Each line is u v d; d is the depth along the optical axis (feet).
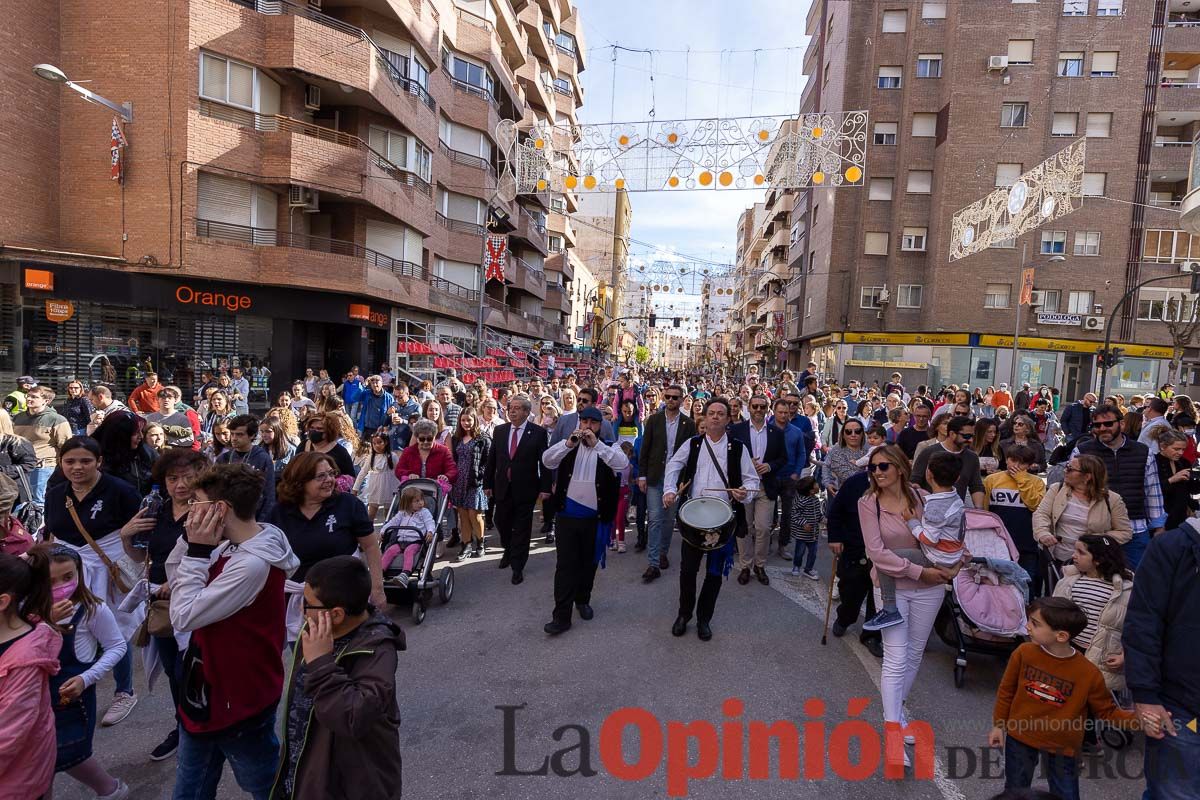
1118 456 16.92
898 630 11.66
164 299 52.54
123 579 11.94
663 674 14.44
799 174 42.73
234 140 53.98
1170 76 98.89
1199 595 7.97
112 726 12.37
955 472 11.75
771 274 151.64
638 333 472.03
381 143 68.64
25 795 7.36
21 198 48.55
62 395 48.83
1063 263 96.94
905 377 101.55
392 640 7.20
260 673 8.46
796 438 22.63
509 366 83.46
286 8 57.52
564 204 139.64
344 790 6.90
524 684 13.91
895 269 102.32
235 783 10.68
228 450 17.06
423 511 18.84
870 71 102.32
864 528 12.16
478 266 92.68
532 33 118.11
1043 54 94.32
